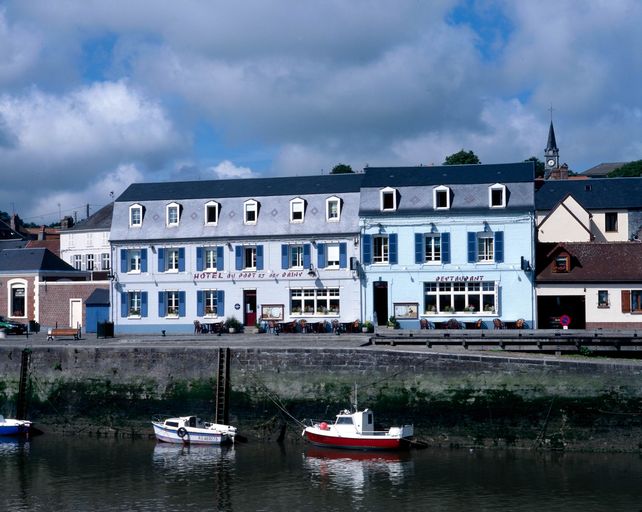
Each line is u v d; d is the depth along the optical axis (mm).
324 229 58188
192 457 38875
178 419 42000
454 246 56531
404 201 57375
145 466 37406
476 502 31750
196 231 60250
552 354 42094
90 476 36031
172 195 62406
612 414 37969
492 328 55531
